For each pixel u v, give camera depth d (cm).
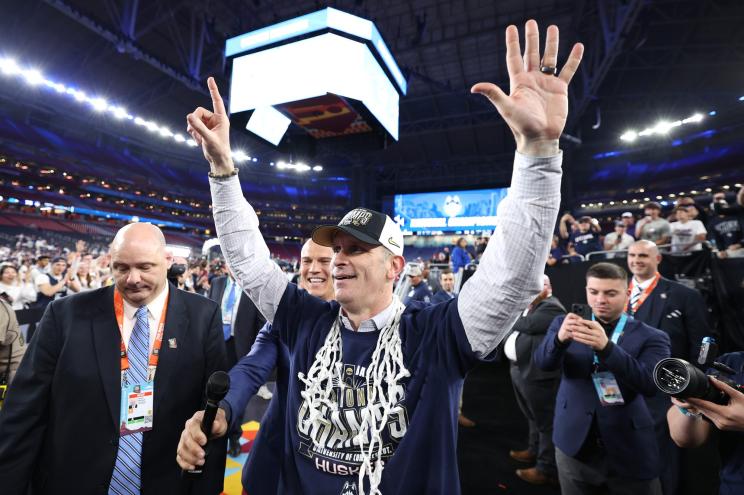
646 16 1010
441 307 99
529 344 262
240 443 298
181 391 143
